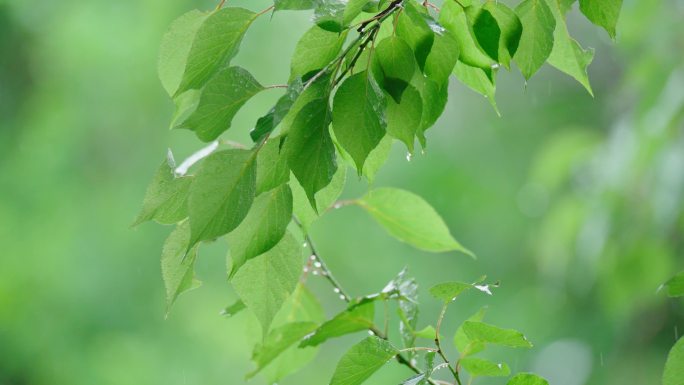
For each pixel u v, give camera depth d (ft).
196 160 8.09
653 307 26.89
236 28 6.78
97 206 32.50
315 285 34.19
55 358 31.40
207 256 32.81
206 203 6.30
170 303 6.86
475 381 29.50
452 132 34.96
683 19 22.44
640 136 21.57
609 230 22.12
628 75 23.38
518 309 31.68
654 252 22.09
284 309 10.06
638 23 22.99
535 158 33.32
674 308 27.04
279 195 6.64
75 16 32.30
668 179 21.31
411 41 6.55
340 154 7.23
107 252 32.27
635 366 27.58
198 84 6.90
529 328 30.73
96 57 32.17
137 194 32.55
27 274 31.89
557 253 23.90
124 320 31.94
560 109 33.50
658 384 27.12
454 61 6.76
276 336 9.23
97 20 32.14
